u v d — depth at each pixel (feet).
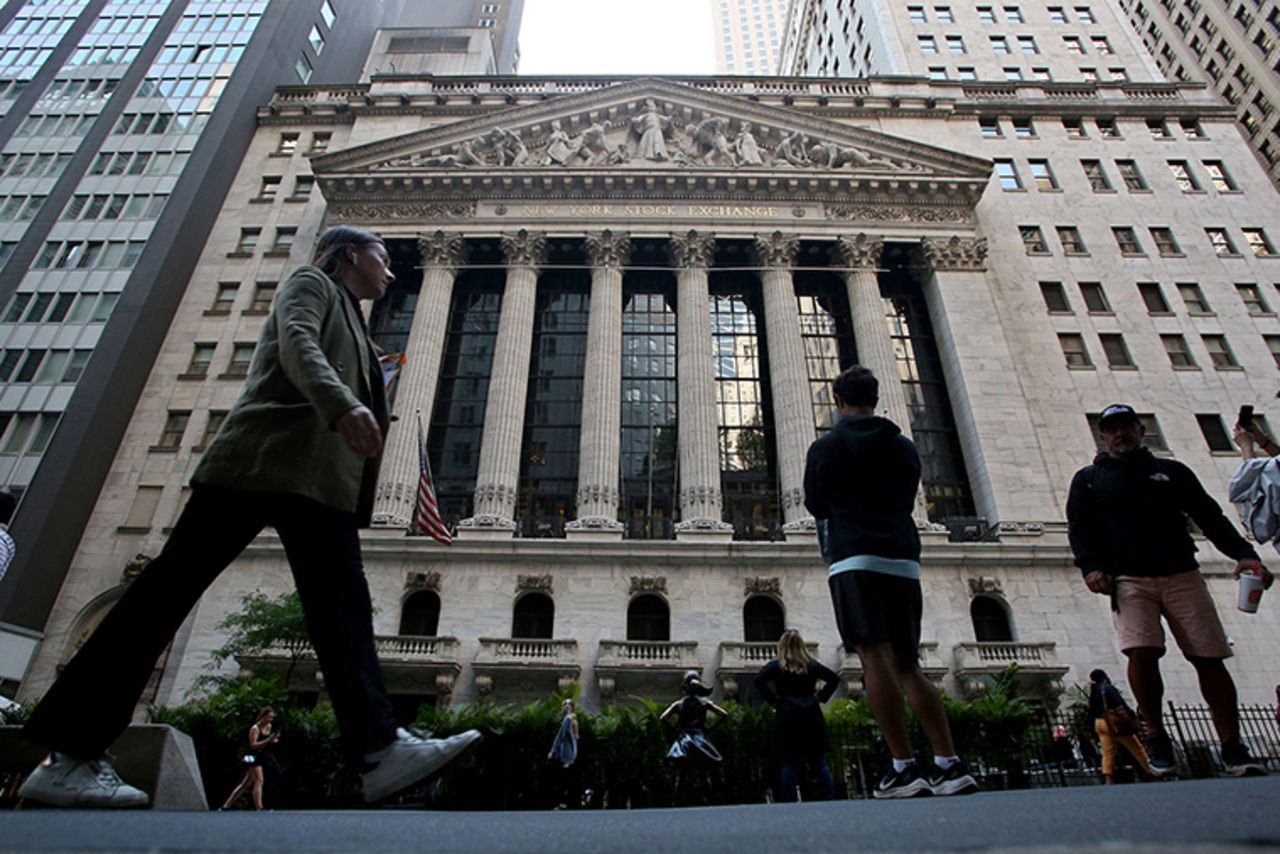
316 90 149.18
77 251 119.96
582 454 102.47
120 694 10.31
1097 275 123.44
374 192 123.03
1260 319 118.73
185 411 109.50
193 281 122.11
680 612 89.04
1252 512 23.90
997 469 102.01
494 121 129.49
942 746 14.57
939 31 169.17
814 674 30.12
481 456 102.01
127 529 98.53
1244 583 19.34
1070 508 21.88
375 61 188.34
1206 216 130.93
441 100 141.38
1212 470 104.78
